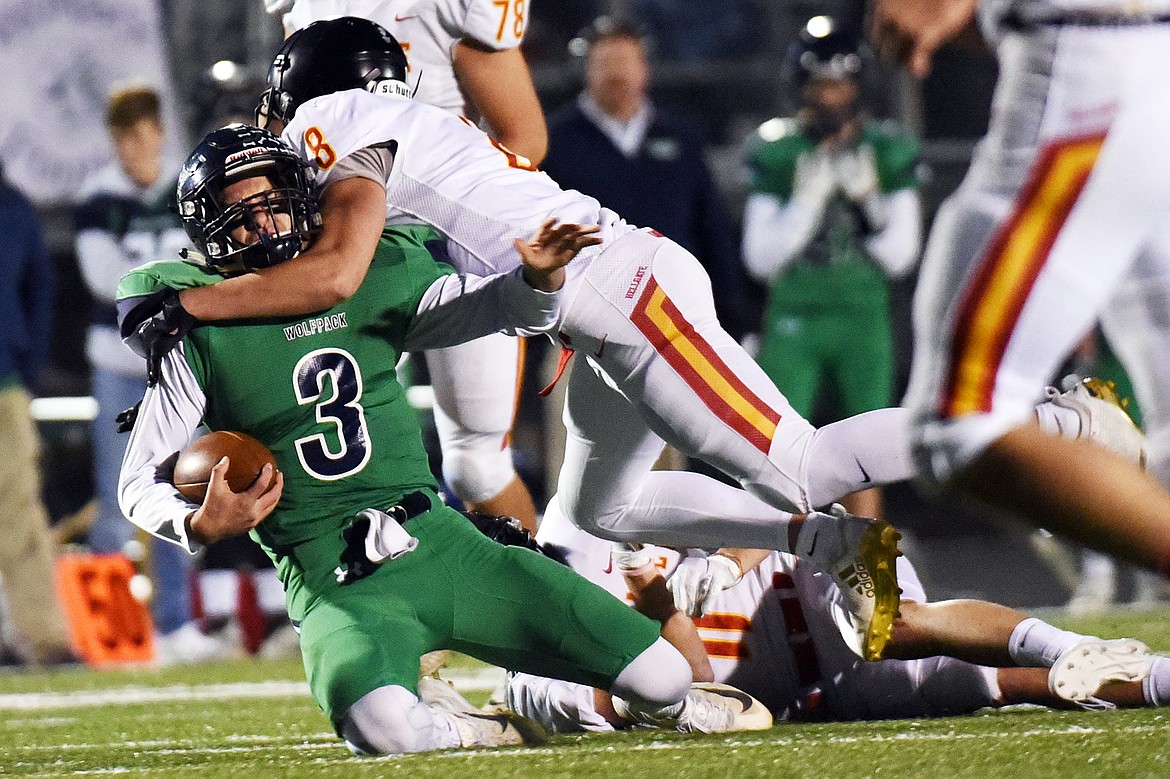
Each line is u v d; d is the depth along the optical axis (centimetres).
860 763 990
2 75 3431
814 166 2523
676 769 993
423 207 1277
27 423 2647
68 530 2930
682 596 1291
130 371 2683
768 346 2581
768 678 1318
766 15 4616
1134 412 2805
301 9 1502
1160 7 881
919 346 915
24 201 2642
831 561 1198
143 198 2659
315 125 1242
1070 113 883
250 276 1164
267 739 1388
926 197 3750
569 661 1171
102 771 1152
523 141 1481
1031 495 874
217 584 2802
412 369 2788
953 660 1274
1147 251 983
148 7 3472
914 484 3884
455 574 1168
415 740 1114
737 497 1258
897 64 932
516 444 2997
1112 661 1223
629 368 1220
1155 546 855
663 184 2384
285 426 1166
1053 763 959
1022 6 893
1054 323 879
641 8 4622
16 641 2686
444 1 1438
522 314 1174
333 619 1141
